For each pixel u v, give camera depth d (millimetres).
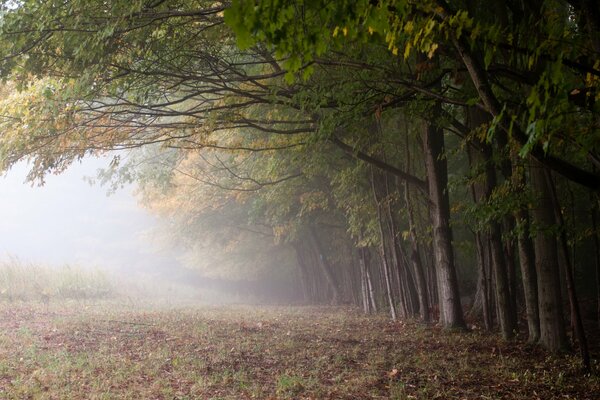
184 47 9648
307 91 9555
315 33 3443
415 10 5289
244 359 9508
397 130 17000
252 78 9984
